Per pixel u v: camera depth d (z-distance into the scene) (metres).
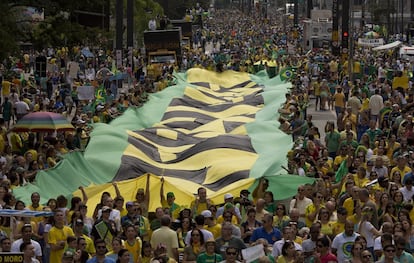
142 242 19.56
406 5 144.50
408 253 18.48
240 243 18.89
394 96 45.84
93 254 19.50
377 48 83.94
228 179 29.83
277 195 25.80
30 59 74.62
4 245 18.73
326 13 103.00
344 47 71.00
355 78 65.75
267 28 196.38
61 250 19.72
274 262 18.11
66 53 68.62
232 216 21.17
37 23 56.25
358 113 40.44
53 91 60.44
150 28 94.81
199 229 19.50
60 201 21.84
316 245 18.44
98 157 31.27
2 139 32.28
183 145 35.75
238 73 57.44
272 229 19.88
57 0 48.50
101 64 75.56
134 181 26.42
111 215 21.06
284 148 32.88
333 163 30.47
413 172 25.52
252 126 38.09
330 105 54.62
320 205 22.41
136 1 104.06
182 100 46.72
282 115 41.28
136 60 77.31
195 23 166.88
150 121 41.19
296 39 128.88
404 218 20.09
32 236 20.11
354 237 19.30
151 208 25.41
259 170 30.31
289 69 58.25
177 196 25.97
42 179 26.97
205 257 18.05
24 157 30.06
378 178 24.89
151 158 33.12
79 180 28.48
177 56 79.19
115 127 36.12
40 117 33.03
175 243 19.66
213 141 34.34
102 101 48.78
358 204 21.23
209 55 101.81
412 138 33.47
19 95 51.19
